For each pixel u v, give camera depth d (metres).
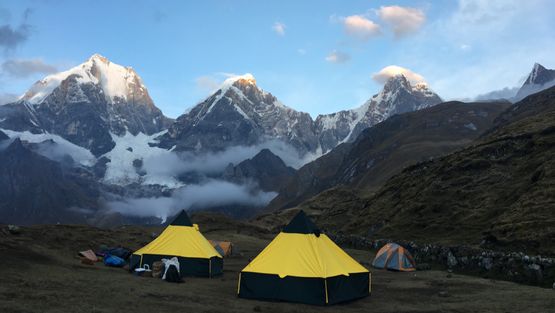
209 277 31.58
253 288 24.05
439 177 62.25
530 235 36.28
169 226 34.28
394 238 53.53
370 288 26.52
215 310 19.58
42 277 23.14
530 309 21.19
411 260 38.84
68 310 16.98
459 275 34.06
